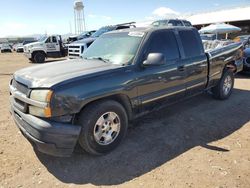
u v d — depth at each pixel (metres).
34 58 19.91
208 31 19.77
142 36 4.46
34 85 3.43
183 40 5.15
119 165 3.63
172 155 3.88
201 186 3.15
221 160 3.73
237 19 38.66
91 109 3.60
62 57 21.80
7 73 12.99
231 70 6.72
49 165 3.63
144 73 4.21
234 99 6.77
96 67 3.95
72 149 3.42
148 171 3.48
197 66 5.36
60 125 3.33
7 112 5.83
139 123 5.07
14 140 4.37
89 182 3.27
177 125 4.99
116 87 3.80
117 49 4.54
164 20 15.40
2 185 3.20
